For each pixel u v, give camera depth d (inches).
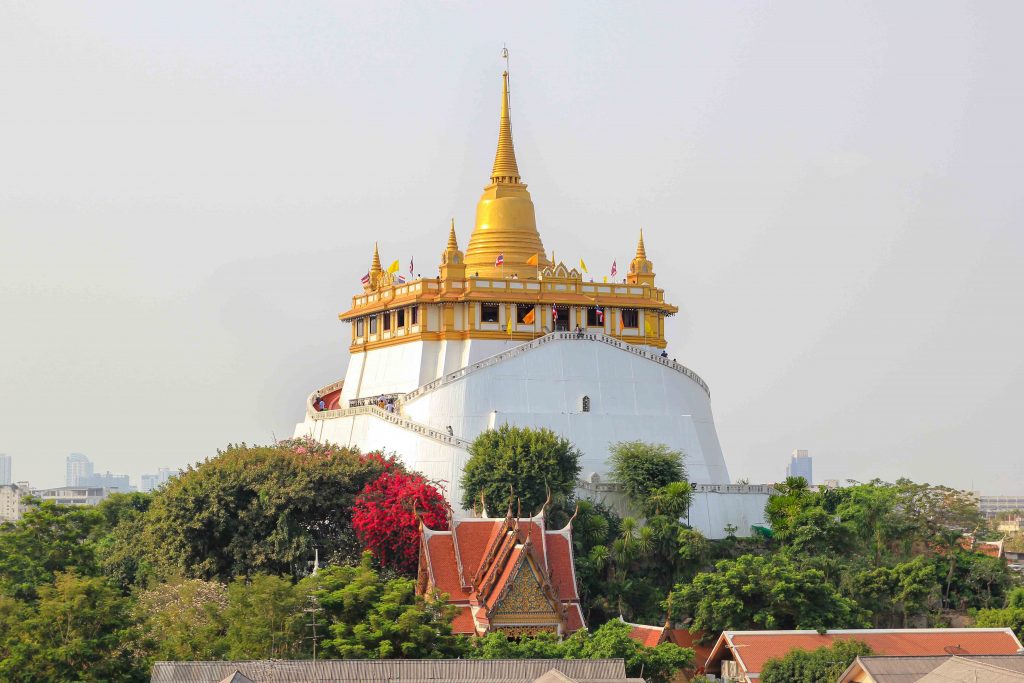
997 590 7027.6
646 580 6614.2
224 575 6555.1
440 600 5211.6
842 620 6038.4
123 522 7317.9
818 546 6929.1
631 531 6737.2
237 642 4886.8
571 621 5890.8
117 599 4906.5
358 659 4645.7
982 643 5477.4
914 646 5447.8
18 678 4569.4
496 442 6993.1
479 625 5753.0
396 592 5078.7
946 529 7224.4
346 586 5128.0
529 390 7829.7
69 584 4815.5
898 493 7298.2
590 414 7859.3
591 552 6594.5
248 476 6643.7
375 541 6382.9
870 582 6609.3
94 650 4677.7
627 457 7219.5
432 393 7741.1
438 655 4854.8
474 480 6855.3
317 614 5000.0
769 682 5128.0
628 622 6368.1
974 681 3917.3
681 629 6141.7
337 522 6624.0
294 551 6432.1
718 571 6279.5
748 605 6048.2
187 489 6653.5
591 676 4367.6
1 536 5551.2
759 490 7696.9
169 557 6555.1
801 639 5467.5
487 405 7736.2
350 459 6889.8
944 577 7027.6
